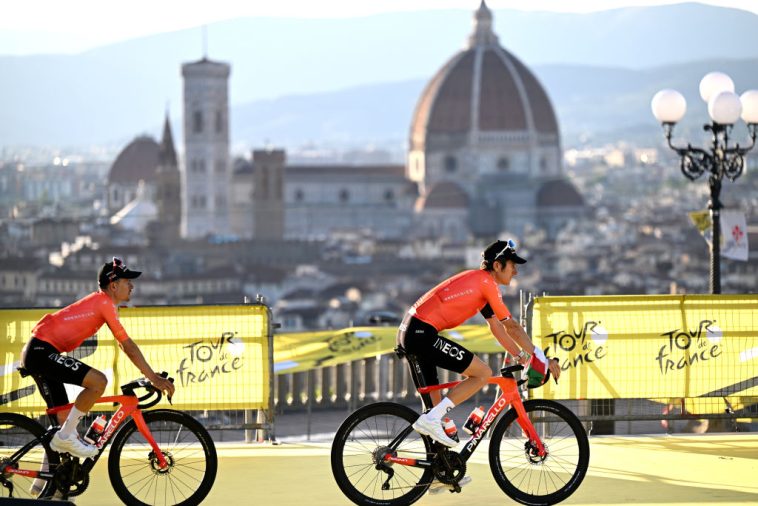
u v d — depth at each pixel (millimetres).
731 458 36875
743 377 40406
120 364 38781
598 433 43969
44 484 30344
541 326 39781
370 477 31156
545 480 31797
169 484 32625
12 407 38781
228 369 39062
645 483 33594
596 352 39938
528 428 30656
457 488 30156
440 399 30422
